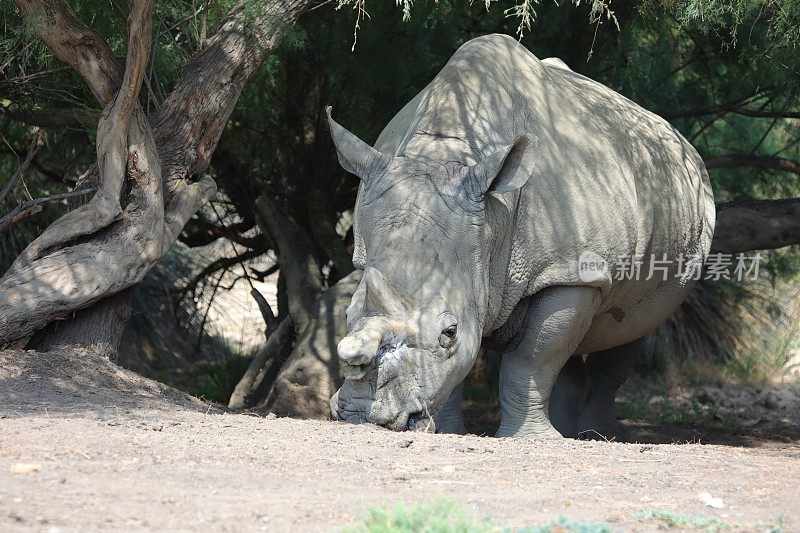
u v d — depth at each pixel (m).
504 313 28.23
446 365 23.89
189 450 19.14
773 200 44.50
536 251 28.16
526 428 29.39
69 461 17.59
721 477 19.97
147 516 14.25
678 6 36.66
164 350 51.97
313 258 45.06
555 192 28.55
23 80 35.22
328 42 40.50
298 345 38.03
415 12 38.97
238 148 43.25
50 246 29.78
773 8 35.72
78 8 34.09
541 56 41.16
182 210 31.81
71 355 29.05
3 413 22.52
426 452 20.73
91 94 35.31
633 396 52.81
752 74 42.09
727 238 42.84
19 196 44.09
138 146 30.70
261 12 33.50
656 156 33.09
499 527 13.88
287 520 14.46
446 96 27.81
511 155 25.61
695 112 45.03
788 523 15.66
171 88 37.38
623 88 41.94
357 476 18.03
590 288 29.20
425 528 13.37
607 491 17.98
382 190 25.47
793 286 61.84
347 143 26.38
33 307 28.66
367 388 23.17
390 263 24.20
